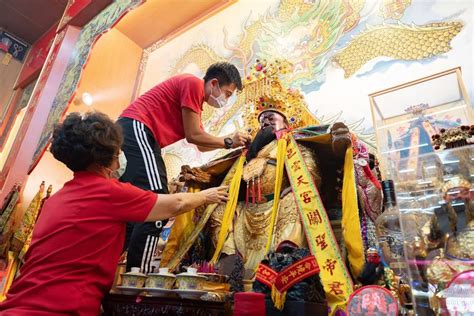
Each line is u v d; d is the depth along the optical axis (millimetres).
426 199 1720
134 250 2357
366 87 4242
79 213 1757
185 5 7379
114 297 1889
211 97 3297
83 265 1671
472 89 3430
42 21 11336
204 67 6633
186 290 1872
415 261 1619
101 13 7340
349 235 2154
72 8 8117
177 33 7766
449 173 1740
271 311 1734
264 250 2592
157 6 7461
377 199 2311
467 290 1416
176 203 2037
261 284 1835
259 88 3586
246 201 2896
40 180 6285
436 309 1478
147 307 1793
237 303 1596
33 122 6918
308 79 4828
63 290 1579
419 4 4273
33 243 1748
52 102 7086
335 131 2463
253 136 3391
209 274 2199
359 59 4488
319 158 2928
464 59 3637
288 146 2805
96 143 1915
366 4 4785
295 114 3355
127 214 1859
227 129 5469
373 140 3807
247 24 6305
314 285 1771
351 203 2230
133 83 7852
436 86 3645
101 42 7566
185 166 3258
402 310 1711
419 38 4082
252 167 2924
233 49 6246
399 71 4062
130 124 2820
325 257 2098
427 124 3512
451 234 1629
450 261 1562
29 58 11945
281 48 5461
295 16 5590
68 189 1896
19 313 1461
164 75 7398
